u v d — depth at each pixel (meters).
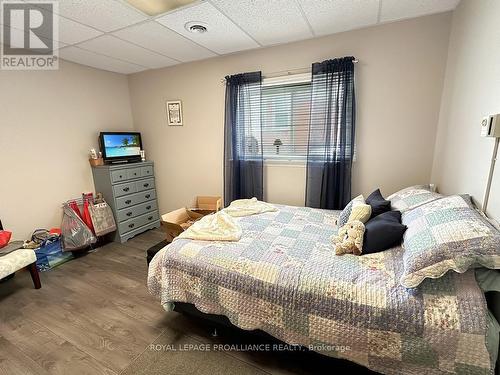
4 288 2.32
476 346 1.01
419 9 2.03
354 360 1.21
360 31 2.37
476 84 1.54
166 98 3.55
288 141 2.93
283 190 3.04
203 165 3.52
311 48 2.58
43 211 2.89
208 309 1.56
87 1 1.78
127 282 2.40
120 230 3.36
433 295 1.12
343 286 1.25
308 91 2.73
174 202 3.87
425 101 2.26
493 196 1.29
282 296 1.33
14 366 1.51
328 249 1.65
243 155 3.07
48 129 2.89
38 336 1.74
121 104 3.74
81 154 3.24
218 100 3.20
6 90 2.53
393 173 2.49
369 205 1.87
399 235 1.50
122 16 2.01
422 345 1.07
